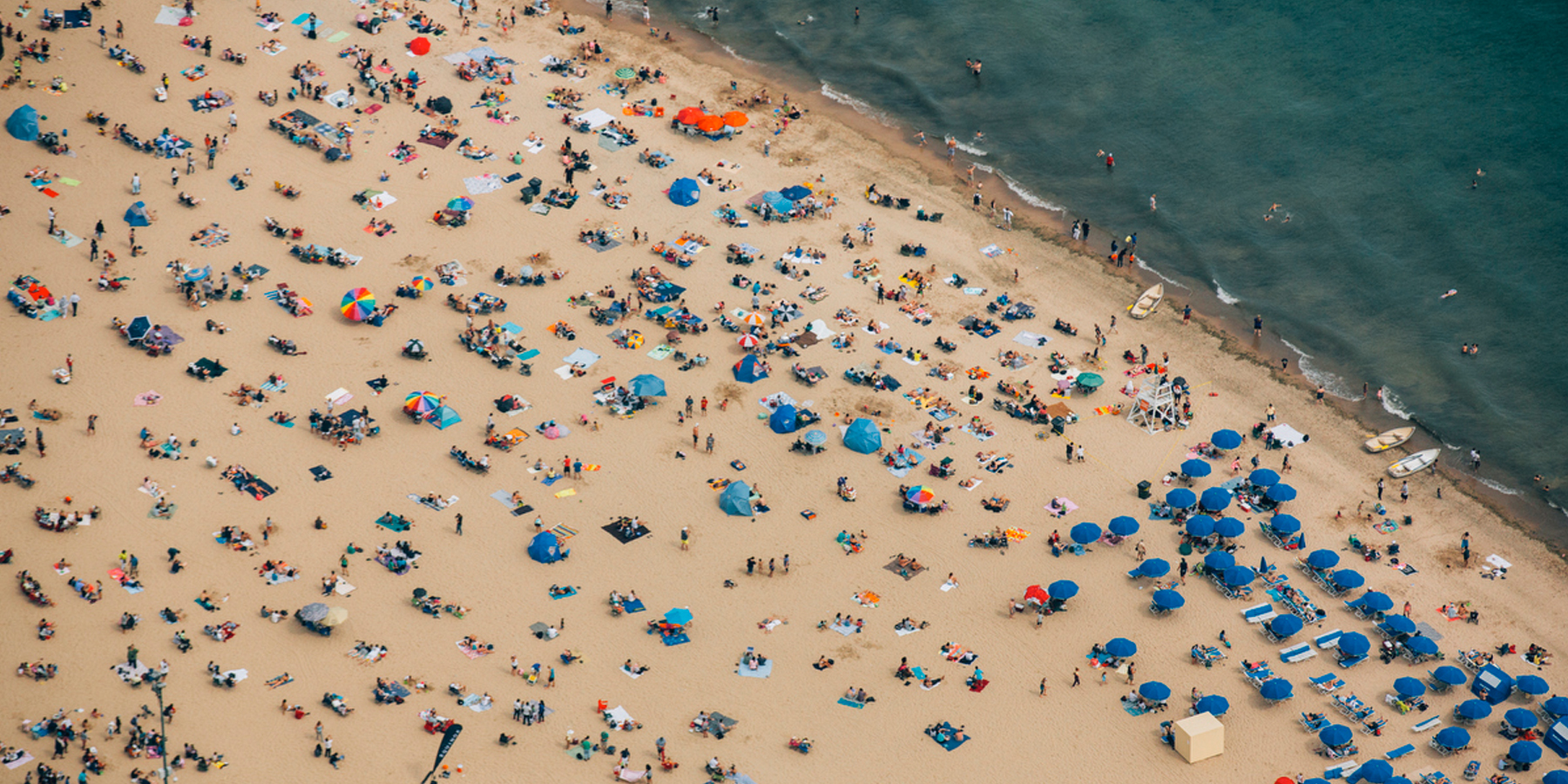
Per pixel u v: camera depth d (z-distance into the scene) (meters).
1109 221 117.62
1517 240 111.25
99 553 81.19
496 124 120.19
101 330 95.94
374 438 91.62
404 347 98.44
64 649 75.62
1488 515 92.69
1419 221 114.12
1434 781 75.50
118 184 107.19
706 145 121.75
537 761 73.44
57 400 90.50
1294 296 109.88
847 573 86.00
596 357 99.50
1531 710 80.00
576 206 112.88
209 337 96.81
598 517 88.25
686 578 84.81
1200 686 80.50
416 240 107.50
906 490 90.88
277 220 106.88
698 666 79.50
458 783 71.75
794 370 99.56
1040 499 91.88
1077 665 81.44
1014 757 75.75
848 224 114.69
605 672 78.69
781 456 93.62
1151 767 75.75
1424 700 80.44
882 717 77.50
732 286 106.75
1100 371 102.12
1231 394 101.31
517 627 80.69
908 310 106.19
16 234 101.62
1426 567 88.62
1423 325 106.50
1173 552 88.62
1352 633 82.25
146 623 77.62
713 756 74.44
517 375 97.62
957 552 87.94
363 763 72.19
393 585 82.19
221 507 85.19
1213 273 112.25
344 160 113.56
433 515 87.00
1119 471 94.12
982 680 79.75
